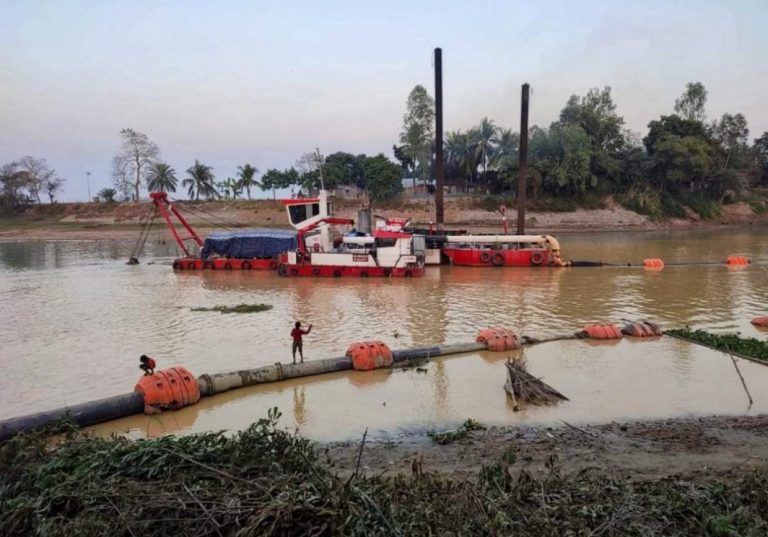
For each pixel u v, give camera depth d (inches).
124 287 1120.8
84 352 636.7
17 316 838.5
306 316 827.4
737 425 423.2
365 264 1241.4
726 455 368.8
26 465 315.6
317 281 1194.0
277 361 592.7
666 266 1428.4
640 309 871.1
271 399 489.1
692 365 573.9
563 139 2992.1
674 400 478.0
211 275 1289.4
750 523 247.9
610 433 408.8
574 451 376.5
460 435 403.5
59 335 717.9
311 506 245.6
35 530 246.5
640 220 3021.7
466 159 3225.9
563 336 685.9
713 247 1966.0
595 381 527.5
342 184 3324.3
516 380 490.9
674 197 3299.7
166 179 3659.0
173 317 824.9
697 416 443.2
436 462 360.8
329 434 413.4
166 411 460.4
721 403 470.6
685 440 394.6
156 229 2748.5
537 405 468.1
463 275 1277.1
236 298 990.4
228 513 250.1
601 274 1282.0
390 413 453.7
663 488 293.6
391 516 244.5
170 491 275.7
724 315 824.9
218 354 624.7
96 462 301.7
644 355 610.2
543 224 2871.6
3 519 255.0
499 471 304.8
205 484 282.7
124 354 628.4
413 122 3097.9
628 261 1544.0
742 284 1123.9
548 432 411.2
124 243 2185.0
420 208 2913.4
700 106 3599.9
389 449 383.2
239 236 1401.3
